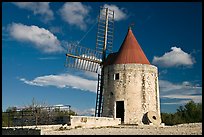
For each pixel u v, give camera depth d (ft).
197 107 184.65
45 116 107.86
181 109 187.42
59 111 110.42
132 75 117.60
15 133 86.84
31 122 112.68
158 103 120.98
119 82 118.21
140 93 116.37
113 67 120.67
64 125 93.97
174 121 171.01
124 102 115.85
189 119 179.52
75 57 135.03
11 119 118.42
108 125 105.81
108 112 118.62
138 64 118.21
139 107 115.24
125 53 121.60
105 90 122.21
